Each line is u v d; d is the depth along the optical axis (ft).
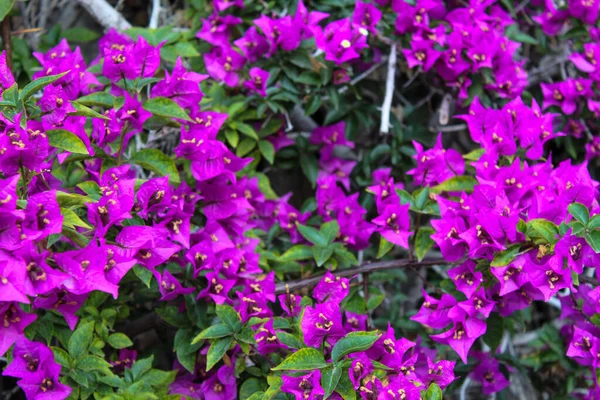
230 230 5.61
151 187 5.13
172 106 5.28
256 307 5.31
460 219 5.26
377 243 6.29
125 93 5.23
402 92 6.47
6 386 6.15
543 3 6.61
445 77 6.12
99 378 5.22
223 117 5.55
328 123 6.30
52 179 5.36
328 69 5.94
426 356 5.53
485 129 5.66
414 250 5.70
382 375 4.98
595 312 5.51
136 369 5.36
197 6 6.31
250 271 5.48
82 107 5.00
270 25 5.91
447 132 6.72
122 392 5.22
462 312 5.25
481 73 6.12
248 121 6.16
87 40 6.43
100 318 5.45
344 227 5.85
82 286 4.70
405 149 6.27
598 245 5.00
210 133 5.48
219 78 6.04
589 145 6.23
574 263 5.03
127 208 4.94
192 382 5.62
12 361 4.97
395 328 6.11
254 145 6.08
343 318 5.78
